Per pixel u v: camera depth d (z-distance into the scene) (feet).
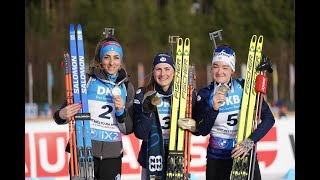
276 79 79.20
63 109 19.43
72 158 19.56
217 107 18.92
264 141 30.86
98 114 19.75
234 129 19.88
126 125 19.69
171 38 20.39
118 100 19.06
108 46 19.69
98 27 83.15
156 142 19.60
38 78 68.13
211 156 20.06
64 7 81.51
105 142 19.69
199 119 19.70
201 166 30.12
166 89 19.86
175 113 19.62
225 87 19.01
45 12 75.72
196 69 23.30
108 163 19.72
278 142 30.94
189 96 19.80
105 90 19.85
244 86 19.92
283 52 86.84
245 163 19.57
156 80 19.63
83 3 83.87
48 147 30.25
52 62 68.39
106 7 86.79
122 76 19.92
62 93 66.95
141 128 19.30
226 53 19.71
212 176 20.03
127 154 30.07
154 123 19.63
